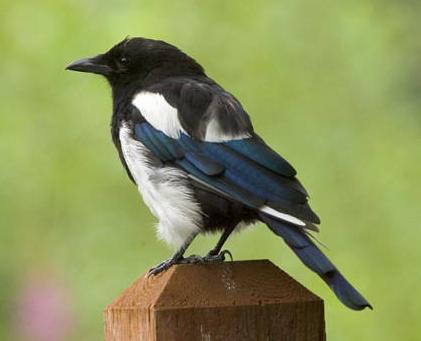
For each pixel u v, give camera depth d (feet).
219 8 46.75
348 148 45.16
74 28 46.01
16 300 43.34
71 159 45.29
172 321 22.99
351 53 46.52
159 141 30.45
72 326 42.96
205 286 23.27
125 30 45.83
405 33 47.01
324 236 43.98
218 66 46.37
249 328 23.15
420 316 42.39
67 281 43.52
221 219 29.63
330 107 46.06
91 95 45.91
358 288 42.80
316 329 23.31
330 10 46.80
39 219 44.60
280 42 46.62
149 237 44.06
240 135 29.32
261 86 46.24
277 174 28.17
